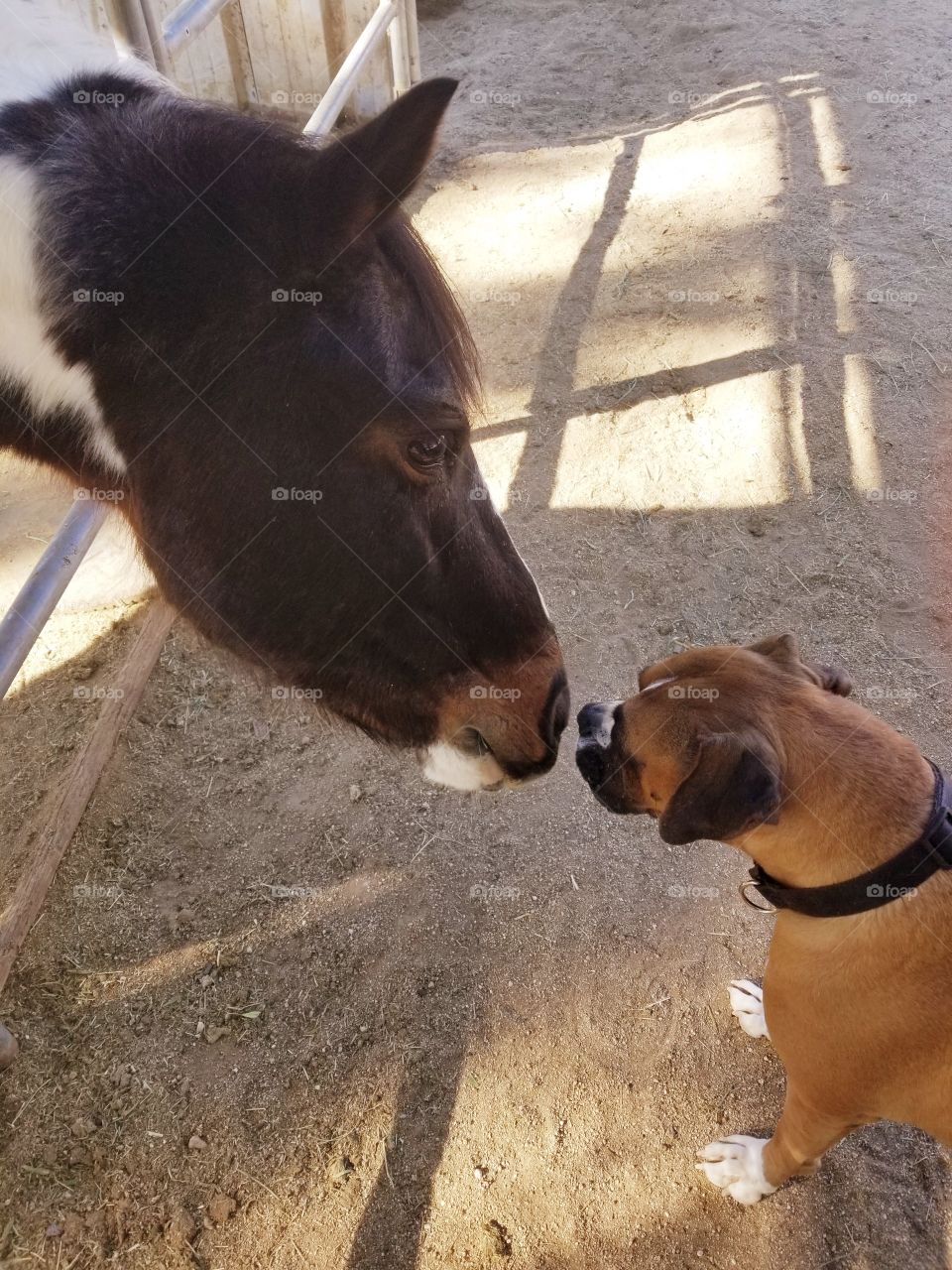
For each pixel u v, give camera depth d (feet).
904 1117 5.55
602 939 8.30
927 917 5.22
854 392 13.75
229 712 10.17
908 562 11.57
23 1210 6.66
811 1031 5.54
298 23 19.67
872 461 12.80
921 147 19.30
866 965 5.31
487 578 5.59
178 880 8.70
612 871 8.79
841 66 22.44
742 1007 7.61
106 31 15.90
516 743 6.14
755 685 5.60
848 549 11.76
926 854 5.19
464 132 20.97
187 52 19.72
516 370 14.60
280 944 8.24
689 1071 7.44
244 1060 7.50
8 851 8.73
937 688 10.23
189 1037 7.62
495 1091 7.33
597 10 26.20
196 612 5.62
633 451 13.16
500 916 8.46
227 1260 6.48
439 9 26.84
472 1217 6.66
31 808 9.07
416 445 4.79
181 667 10.58
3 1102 7.18
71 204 4.34
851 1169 6.81
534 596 5.99
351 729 7.85
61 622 10.91
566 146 20.29
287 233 4.33
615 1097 7.29
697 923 8.39
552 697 6.15
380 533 5.03
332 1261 6.48
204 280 4.37
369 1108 7.24
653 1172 6.88
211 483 4.82
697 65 23.07
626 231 17.51
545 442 13.38
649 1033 7.68
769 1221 6.60
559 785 9.50
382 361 4.56
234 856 8.90
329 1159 6.97
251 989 7.93
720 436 13.29
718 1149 6.79
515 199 18.62
